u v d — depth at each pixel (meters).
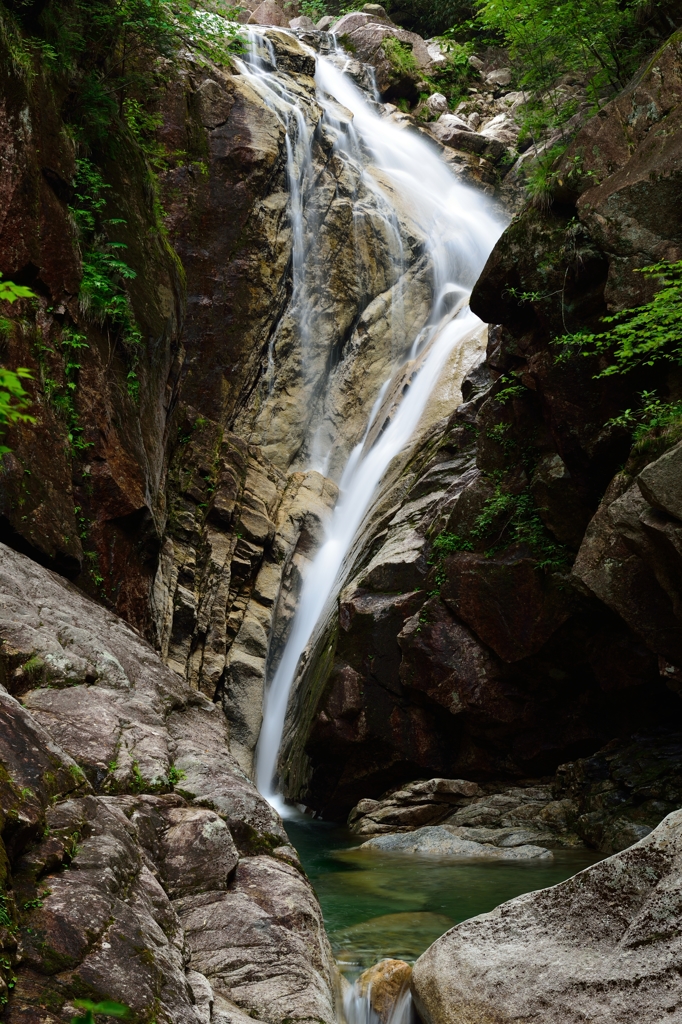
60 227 8.46
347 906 7.36
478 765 11.45
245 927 4.46
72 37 9.62
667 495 7.79
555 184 10.09
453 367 17.16
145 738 5.33
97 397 8.41
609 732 10.72
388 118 24.09
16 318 7.79
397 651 11.88
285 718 14.37
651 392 8.85
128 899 3.80
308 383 18.00
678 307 8.02
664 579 8.38
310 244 18.52
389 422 17.78
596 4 10.67
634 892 4.71
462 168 23.61
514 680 11.08
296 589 15.59
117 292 8.95
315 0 28.75
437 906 7.34
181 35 12.78
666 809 9.06
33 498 7.34
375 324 19.52
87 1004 2.33
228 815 5.19
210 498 14.70
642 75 9.87
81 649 5.81
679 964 4.22
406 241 20.42
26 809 3.67
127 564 8.43
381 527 13.83
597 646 10.29
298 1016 4.02
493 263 10.74
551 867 8.71
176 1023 3.31
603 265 9.73
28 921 3.31
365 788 12.25
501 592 11.01
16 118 8.06
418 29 28.75
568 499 10.44
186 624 12.90
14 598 5.94
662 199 9.10
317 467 17.94
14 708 4.20
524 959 4.72
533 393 10.98
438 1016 4.83
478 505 11.62
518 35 11.39
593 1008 4.30
